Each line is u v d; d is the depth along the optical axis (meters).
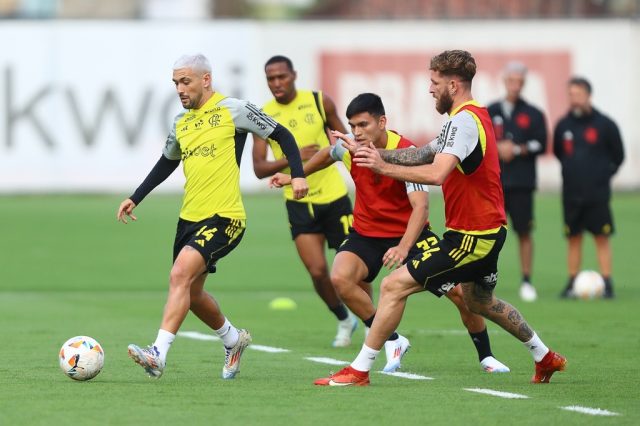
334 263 35.47
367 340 30.58
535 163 55.81
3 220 91.88
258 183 111.56
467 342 41.09
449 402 28.09
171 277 30.72
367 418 25.91
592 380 32.19
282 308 52.19
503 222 30.31
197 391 29.50
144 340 41.00
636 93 109.88
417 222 30.89
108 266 68.50
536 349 31.31
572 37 109.31
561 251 77.12
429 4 133.00
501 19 109.31
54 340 40.66
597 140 55.91
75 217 94.56
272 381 31.48
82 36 106.31
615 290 59.41
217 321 31.72
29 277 63.69
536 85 109.50
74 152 106.69
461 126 29.17
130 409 26.81
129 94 107.12
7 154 105.88
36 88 105.88
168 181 118.44
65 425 24.92
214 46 108.12
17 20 105.38
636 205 104.19
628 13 126.00
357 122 32.41
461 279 30.48
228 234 31.42
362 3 138.12
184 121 32.06
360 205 35.44
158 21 107.31
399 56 108.62
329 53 108.75
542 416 26.31
